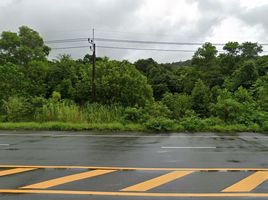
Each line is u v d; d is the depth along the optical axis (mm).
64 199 7449
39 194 7801
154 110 25578
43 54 70750
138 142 16516
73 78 52031
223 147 14984
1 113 26719
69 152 13539
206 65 96750
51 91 50406
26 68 54125
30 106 25906
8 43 69000
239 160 11945
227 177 9445
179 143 16219
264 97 27875
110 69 43094
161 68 99375
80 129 22156
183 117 24688
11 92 31531
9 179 9156
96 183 8758
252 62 73625
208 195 7762
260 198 7551
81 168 10523
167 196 7684
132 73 44531
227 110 24391
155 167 10711
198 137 18688
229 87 74875
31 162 11484
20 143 16062
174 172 10023
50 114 25047
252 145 15625
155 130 21812
